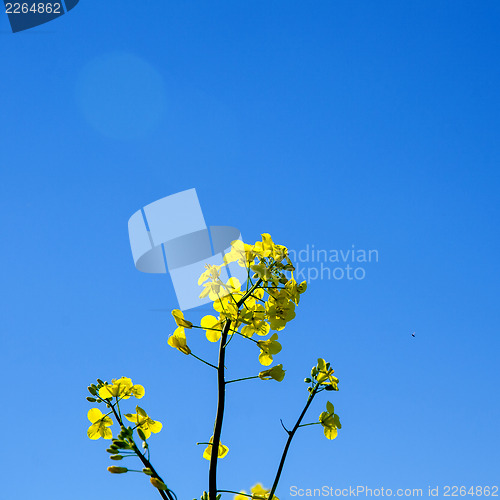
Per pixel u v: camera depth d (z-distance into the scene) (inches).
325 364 33.8
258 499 32.5
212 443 32.5
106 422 33.1
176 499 31.9
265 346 33.4
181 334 33.2
